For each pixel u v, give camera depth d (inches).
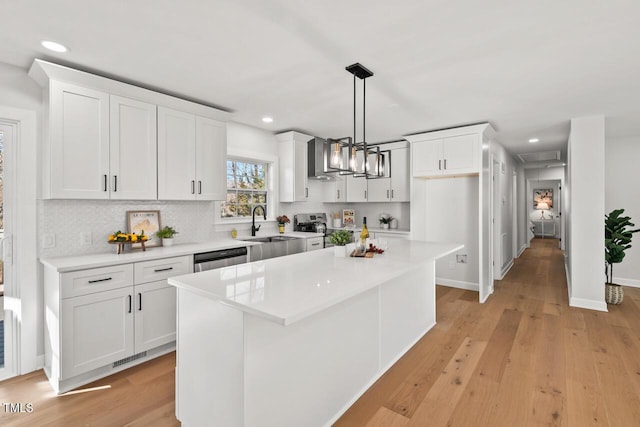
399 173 212.7
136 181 112.5
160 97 117.2
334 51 88.5
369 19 73.2
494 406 81.4
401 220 231.3
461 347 114.8
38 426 74.0
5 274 96.6
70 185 97.6
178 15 71.7
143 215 125.2
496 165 215.5
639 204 194.1
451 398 85.0
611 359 104.8
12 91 96.0
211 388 64.3
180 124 125.8
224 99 128.3
